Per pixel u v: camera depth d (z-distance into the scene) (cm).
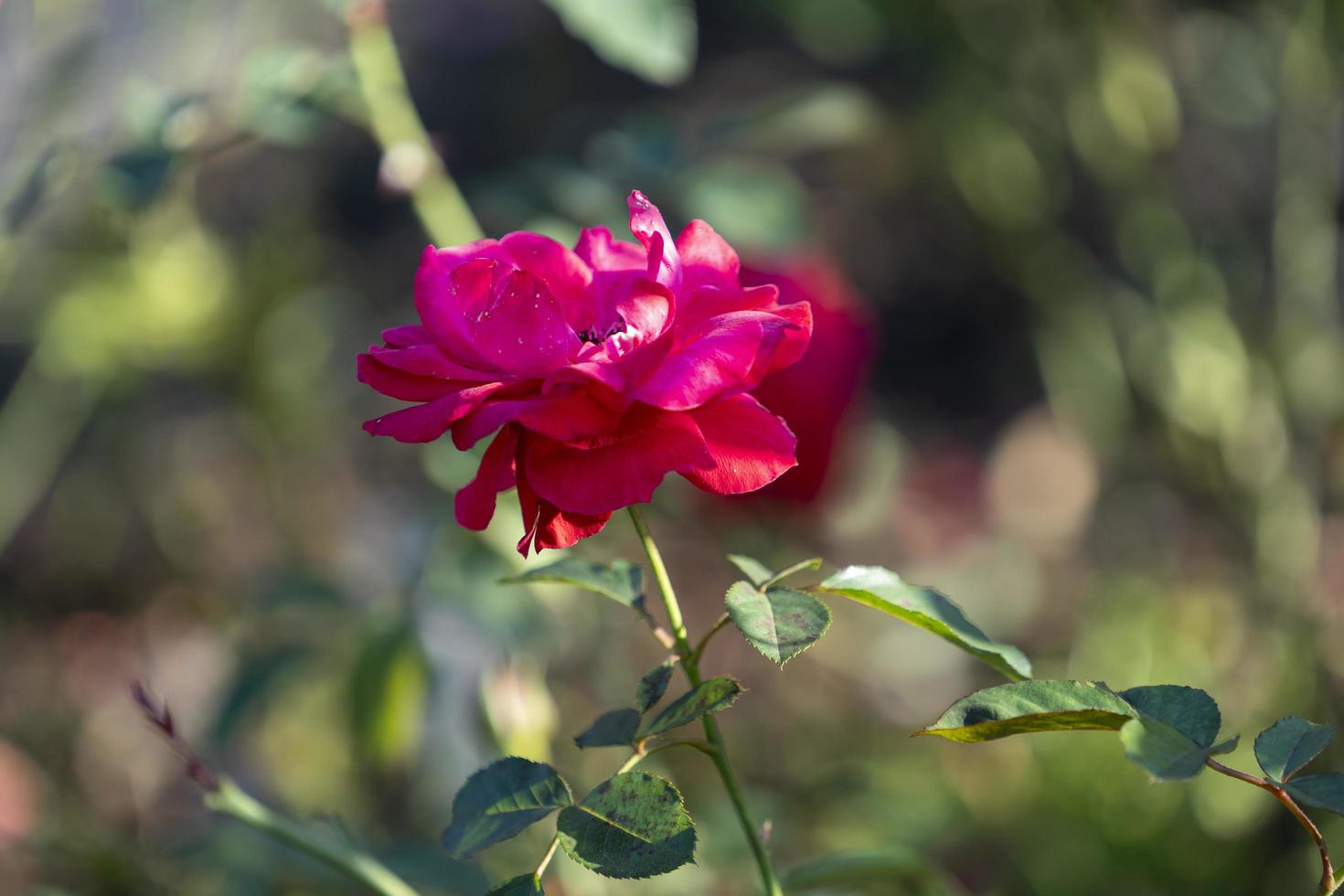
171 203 146
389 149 101
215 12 112
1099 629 163
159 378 168
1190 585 170
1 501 164
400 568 107
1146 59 158
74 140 103
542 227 101
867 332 112
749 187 104
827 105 107
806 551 117
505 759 80
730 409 80
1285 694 142
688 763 145
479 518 79
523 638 102
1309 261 157
